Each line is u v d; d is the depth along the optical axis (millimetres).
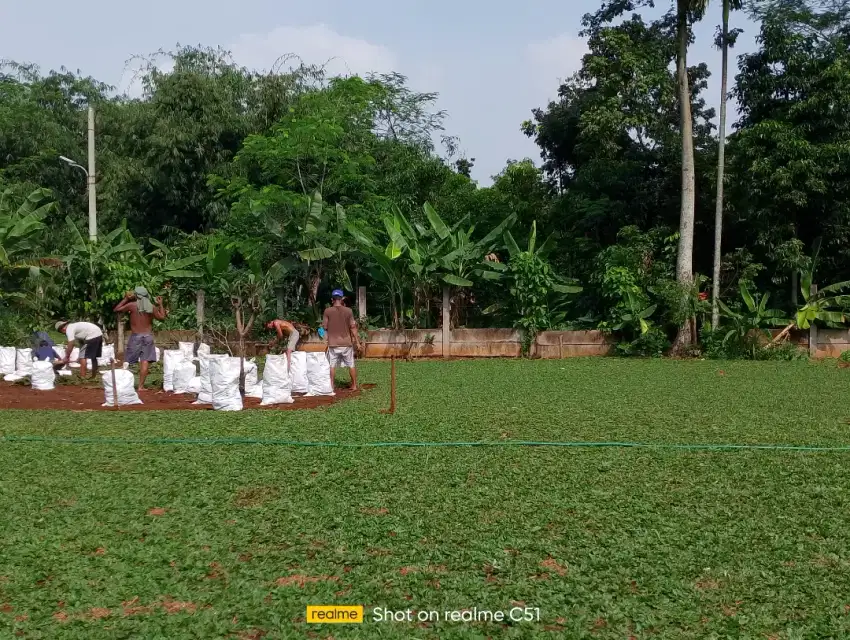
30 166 30250
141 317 11984
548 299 19422
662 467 6629
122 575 4332
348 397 11195
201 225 26766
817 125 17781
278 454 7121
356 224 18766
